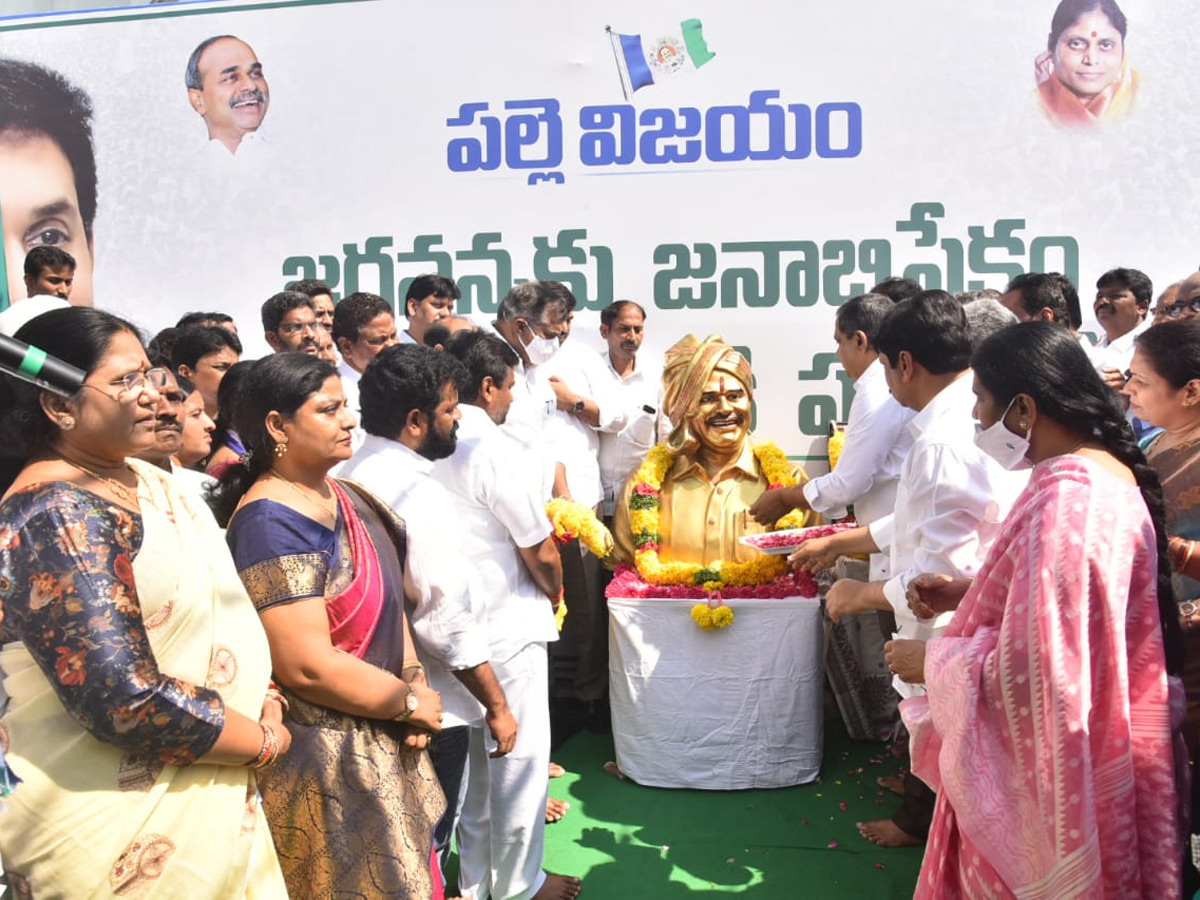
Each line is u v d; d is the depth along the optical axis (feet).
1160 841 6.29
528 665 10.03
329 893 6.71
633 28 16.69
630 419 16.20
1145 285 15.52
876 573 12.60
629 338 16.46
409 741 7.17
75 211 18.58
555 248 17.16
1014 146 16.07
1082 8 15.76
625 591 13.06
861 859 11.19
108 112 18.37
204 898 5.68
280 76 17.80
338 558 7.04
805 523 12.98
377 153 17.60
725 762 12.87
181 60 18.10
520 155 17.15
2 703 5.42
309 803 6.73
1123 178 15.90
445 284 16.03
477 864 10.16
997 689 6.40
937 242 16.31
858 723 14.29
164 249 18.35
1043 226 16.11
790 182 16.52
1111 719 6.17
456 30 17.19
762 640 12.80
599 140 16.90
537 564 10.16
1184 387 8.59
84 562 5.29
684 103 16.63
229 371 10.51
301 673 6.63
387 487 8.29
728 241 16.72
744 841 11.62
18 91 18.61
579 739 14.89
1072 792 6.00
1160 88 15.74
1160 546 6.67
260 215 18.03
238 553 6.78
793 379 16.79
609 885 10.71
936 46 16.08
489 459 9.88
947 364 9.52
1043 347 6.72
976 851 6.71
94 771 5.45
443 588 8.16
